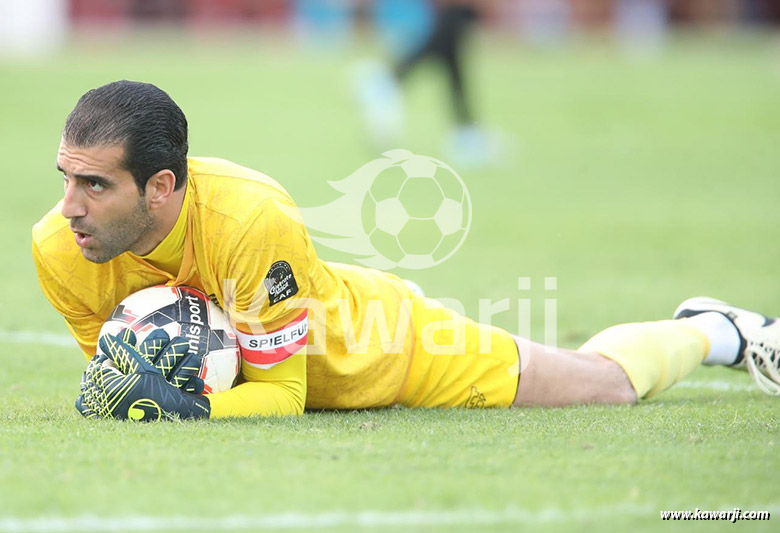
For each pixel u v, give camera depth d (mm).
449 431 13859
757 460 12539
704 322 17406
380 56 89438
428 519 10445
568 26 114188
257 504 10734
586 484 11531
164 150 13070
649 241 35000
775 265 31141
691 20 118938
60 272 14266
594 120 66812
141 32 108938
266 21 112125
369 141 55031
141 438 12906
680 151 56938
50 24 100625
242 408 14250
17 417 14555
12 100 66562
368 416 15102
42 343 21547
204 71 81875
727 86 78562
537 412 15688
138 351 13984
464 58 52125
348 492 11109
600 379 16484
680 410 15859
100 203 12984
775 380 17406
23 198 40594
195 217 13828
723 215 40062
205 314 14383
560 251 33188
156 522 10258
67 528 10078
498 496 11086
